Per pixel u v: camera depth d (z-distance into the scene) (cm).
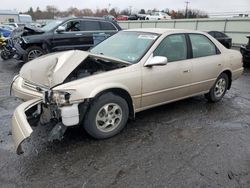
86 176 275
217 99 531
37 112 329
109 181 269
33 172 280
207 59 476
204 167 298
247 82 757
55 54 371
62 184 262
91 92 318
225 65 514
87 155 314
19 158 305
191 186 265
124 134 373
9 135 363
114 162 302
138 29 467
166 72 404
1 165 291
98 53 434
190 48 451
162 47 408
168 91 418
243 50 1038
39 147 329
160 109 479
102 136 351
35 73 346
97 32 969
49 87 316
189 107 497
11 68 904
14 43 936
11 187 256
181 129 396
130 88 361
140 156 317
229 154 329
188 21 2820
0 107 472
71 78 336
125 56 402
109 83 337
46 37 885
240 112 482
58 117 314
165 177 278
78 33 938
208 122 427
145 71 377
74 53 351
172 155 321
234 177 282
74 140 349
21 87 355
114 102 352
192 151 333
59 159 304
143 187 262
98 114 341
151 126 402
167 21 3012
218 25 2552
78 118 316
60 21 935
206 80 483
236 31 2409
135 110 386
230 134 385
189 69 441
